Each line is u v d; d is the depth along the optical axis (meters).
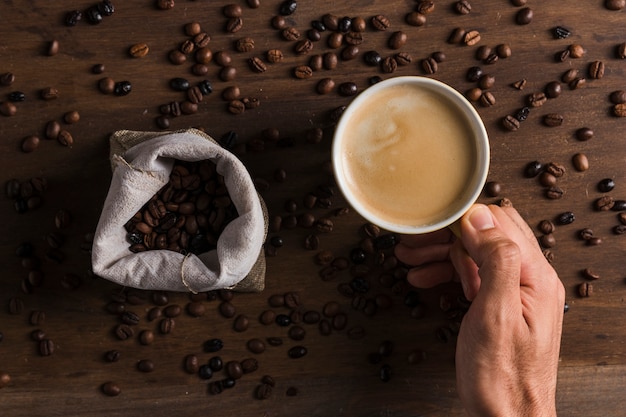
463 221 0.49
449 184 0.49
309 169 0.56
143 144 0.52
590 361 0.58
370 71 0.56
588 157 0.57
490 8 0.56
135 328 0.57
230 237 0.51
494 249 0.47
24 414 0.56
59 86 0.55
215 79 0.56
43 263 0.56
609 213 0.58
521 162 0.57
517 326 0.48
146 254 0.52
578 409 0.58
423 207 0.49
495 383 0.49
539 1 0.57
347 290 0.57
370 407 0.58
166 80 0.56
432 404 0.58
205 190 0.54
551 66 0.57
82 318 0.56
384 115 0.49
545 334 0.51
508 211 0.55
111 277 0.52
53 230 0.56
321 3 0.56
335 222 0.57
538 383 0.50
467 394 0.51
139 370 0.56
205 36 0.56
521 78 0.57
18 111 0.55
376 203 0.49
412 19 0.56
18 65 0.55
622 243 0.58
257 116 0.56
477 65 0.57
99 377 0.56
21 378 0.56
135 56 0.55
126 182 0.51
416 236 0.56
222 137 0.56
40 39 0.55
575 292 0.58
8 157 0.56
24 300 0.56
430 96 0.49
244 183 0.50
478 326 0.48
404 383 0.58
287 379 0.57
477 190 0.48
